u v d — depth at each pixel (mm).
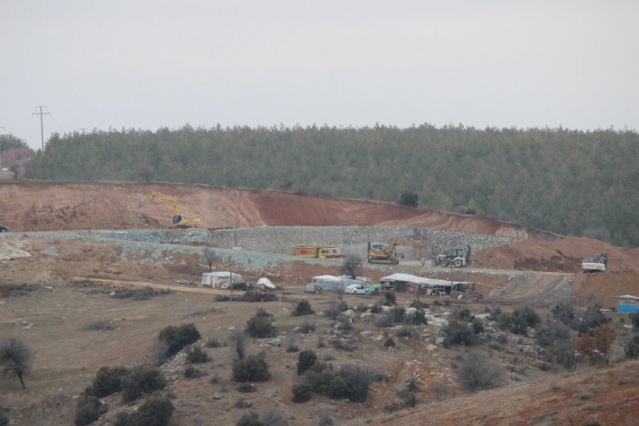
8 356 170000
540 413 88125
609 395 87562
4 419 151750
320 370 154625
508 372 169125
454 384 160875
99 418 144000
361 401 149000
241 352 165000
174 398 147250
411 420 99125
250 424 129250
